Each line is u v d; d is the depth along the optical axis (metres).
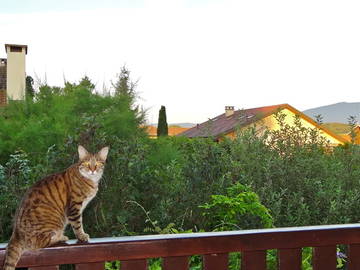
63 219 2.30
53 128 5.45
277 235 1.99
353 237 2.09
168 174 4.52
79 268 1.79
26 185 4.00
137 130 6.23
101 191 4.11
